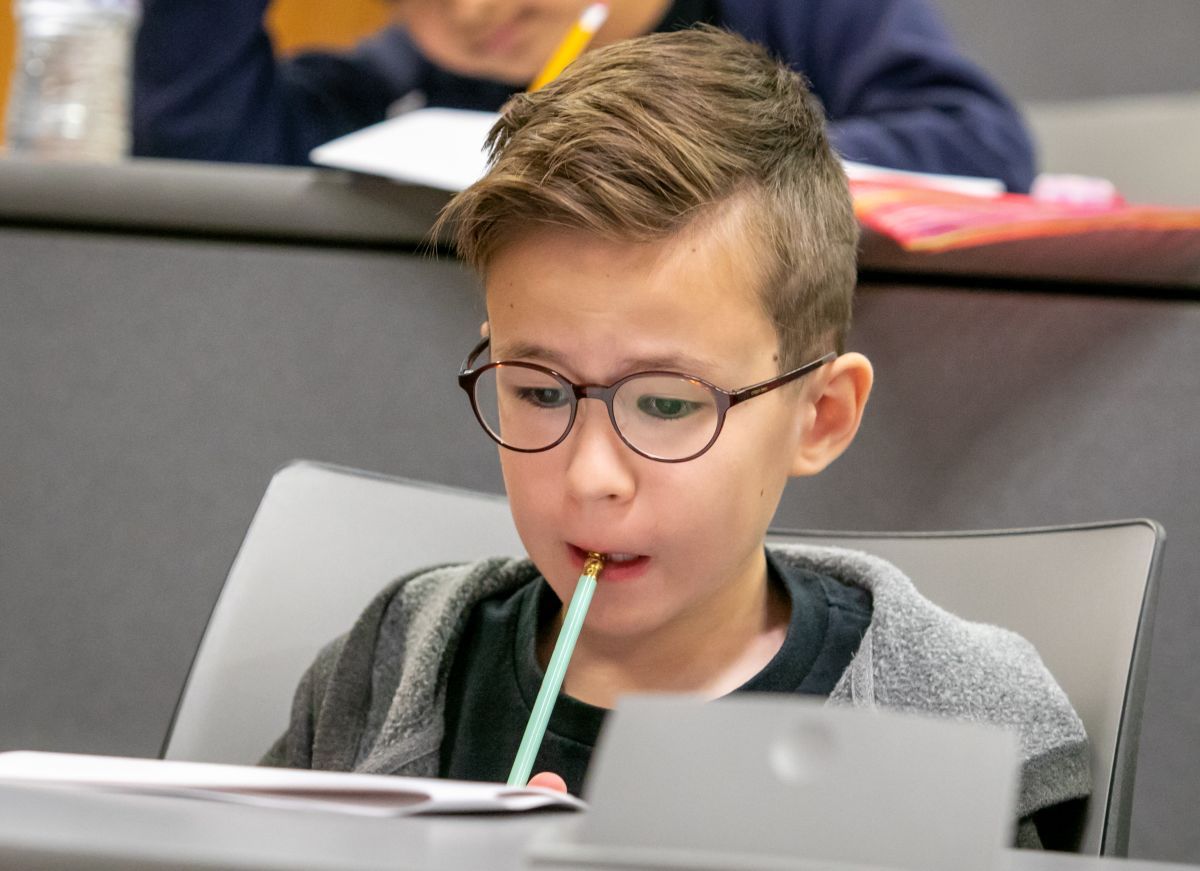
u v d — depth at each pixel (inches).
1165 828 90.7
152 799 36.0
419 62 157.4
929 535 75.1
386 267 102.7
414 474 103.7
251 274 104.2
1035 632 69.2
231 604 77.9
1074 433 93.0
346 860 28.6
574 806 38.4
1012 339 93.8
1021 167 131.0
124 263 105.6
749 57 67.4
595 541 58.2
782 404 61.4
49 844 29.3
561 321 57.3
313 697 73.2
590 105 60.6
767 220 60.1
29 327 107.0
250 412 105.3
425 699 67.9
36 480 108.0
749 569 65.9
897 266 94.3
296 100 156.9
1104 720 64.1
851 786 30.9
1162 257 90.3
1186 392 91.1
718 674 66.7
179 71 148.6
